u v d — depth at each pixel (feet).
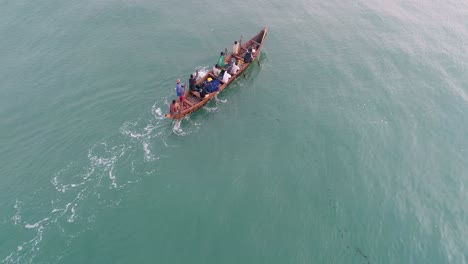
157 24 140.87
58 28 132.57
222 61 110.32
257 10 158.92
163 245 69.97
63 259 66.13
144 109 98.84
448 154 94.63
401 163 90.94
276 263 68.44
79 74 110.32
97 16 142.10
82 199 76.28
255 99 108.17
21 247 67.26
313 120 102.01
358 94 113.50
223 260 68.39
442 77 123.85
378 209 79.61
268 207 78.02
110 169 82.79
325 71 123.03
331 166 88.53
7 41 123.34
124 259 67.36
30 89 103.76
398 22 158.81
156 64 117.08
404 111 107.76
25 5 145.48
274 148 92.27
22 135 89.92
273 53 130.72
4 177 79.71
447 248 73.26
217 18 149.38
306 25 150.41
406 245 73.20
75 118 95.09
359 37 144.87
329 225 75.36
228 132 95.81
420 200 82.38
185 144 90.89
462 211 80.69
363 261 69.72
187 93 102.32
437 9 173.17
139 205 76.38
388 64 129.29
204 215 75.72
